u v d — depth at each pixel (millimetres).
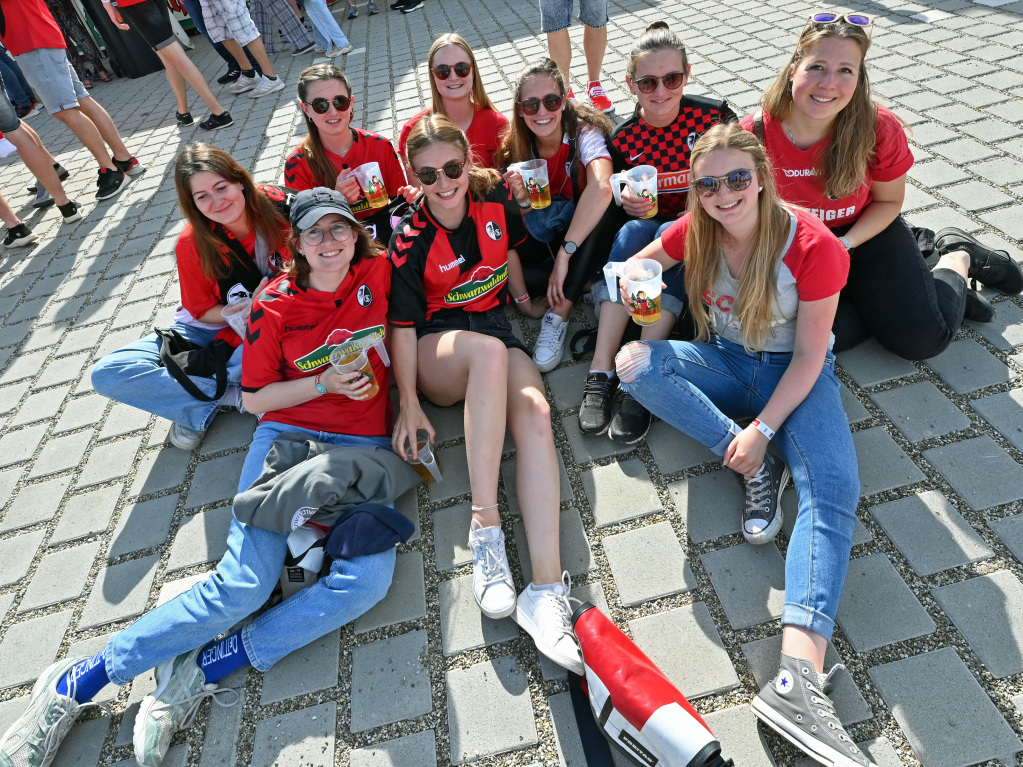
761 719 1803
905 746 1740
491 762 1906
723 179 2041
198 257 2992
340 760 1987
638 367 2357
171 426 3398
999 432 2428
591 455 2730
